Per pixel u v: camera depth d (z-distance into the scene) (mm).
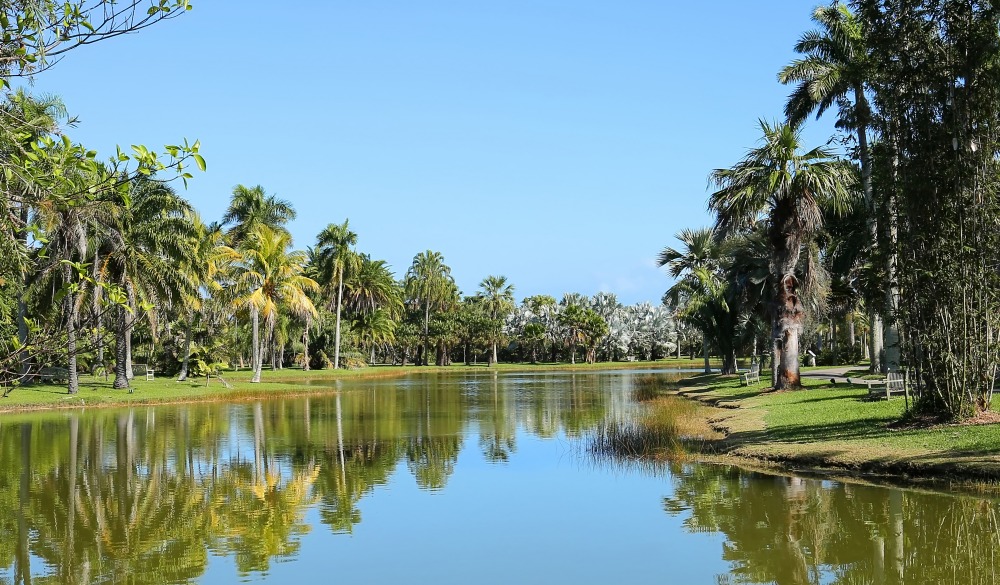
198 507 14539
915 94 17828
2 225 7020
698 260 53562
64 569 10695
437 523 13133
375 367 99812
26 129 7211
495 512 13875
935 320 17688
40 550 11656
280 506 14555
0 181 6840
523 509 14078
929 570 9867
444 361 114188
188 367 55000
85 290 6879
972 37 16953
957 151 17391
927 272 17438
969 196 17438
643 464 18625
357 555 11289
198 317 64375
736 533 11969
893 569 9961
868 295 25562
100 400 38156
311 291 86500
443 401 40938
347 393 48375
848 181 29672
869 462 15641
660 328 113625
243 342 82312
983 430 16094
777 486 14883
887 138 18672
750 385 37031
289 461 19844
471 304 129125
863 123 27703
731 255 39844
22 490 16234
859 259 35906
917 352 18281
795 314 31359
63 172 6590
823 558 10570
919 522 11883
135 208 40281
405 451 21625
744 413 25562
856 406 22797
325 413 33938
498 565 10742
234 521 13414
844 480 15008
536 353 125312
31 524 13289
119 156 6473
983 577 9547
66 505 14758
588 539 11969
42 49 6344
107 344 6836
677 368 92438
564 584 9883
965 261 17359
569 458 20016
